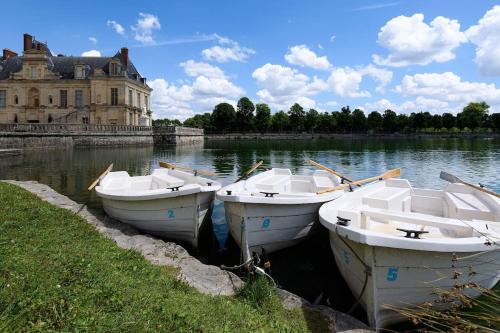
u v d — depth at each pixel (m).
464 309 5.26
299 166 28.03
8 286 3.64
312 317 5.11
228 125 104.31
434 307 5.19
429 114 104.50
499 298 4.42
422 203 8.80
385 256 4.97
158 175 12.41
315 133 106.31
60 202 11.13
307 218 8.40
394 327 5.43
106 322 3.40
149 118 72.38
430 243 4.73
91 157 32.97
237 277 6.36
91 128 47.12
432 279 5.11
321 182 11.33
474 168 25.84
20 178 19.52
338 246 6.08
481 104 104.25
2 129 34.62
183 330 3.63
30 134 36.25
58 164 26.56
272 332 4.31
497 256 5.47
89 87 60.28
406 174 22.91
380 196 8.33
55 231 7.09
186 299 4.65
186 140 67.50
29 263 4.47
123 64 63.56
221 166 28.05
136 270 5.50
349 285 6.13
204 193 8.79
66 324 3.25
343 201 7.64
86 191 15.98
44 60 59.78
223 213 12.63
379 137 102.00
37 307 3.41
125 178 11.95
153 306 4.01
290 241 8.36
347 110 106.75
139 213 9.01
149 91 71.62
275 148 55.09
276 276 7.43
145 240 8.13
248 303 5.13
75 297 3.75
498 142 73.31
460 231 6.00
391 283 5.09
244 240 7.59
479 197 8.20
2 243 5.50
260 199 7.47
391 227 6.80
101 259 5.50
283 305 5.42
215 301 4.87
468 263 5.18
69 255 5.20
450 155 38.41
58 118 58.72
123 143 52.12
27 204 8.94
